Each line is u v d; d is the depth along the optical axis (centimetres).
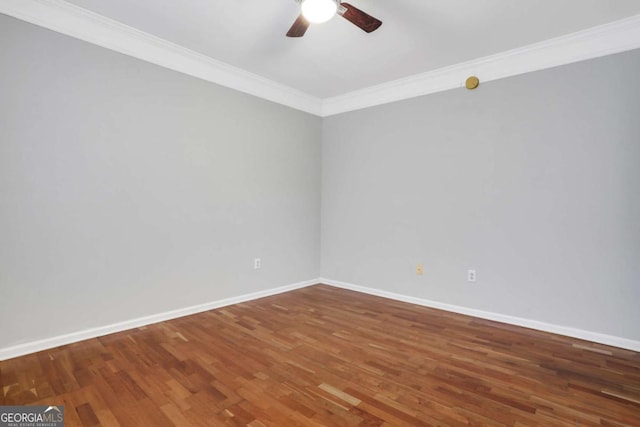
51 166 232
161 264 291
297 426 155
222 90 331
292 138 403
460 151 322
